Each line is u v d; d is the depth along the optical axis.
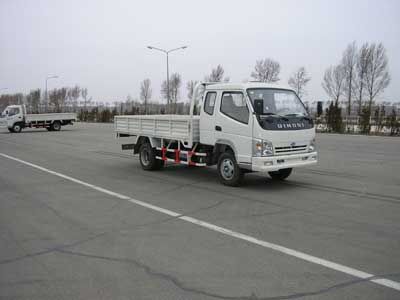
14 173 11.38
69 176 10.87
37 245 5.47
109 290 4.11
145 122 11.60
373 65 35.38
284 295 3.96
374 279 4.30
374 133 27.28
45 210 7.27
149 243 5.50
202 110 9.63
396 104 34.38
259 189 8.95
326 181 9.82
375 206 7.38
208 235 5.81
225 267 4.66
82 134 28.38
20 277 4.45
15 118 31.05
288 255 5.00
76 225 6.36
